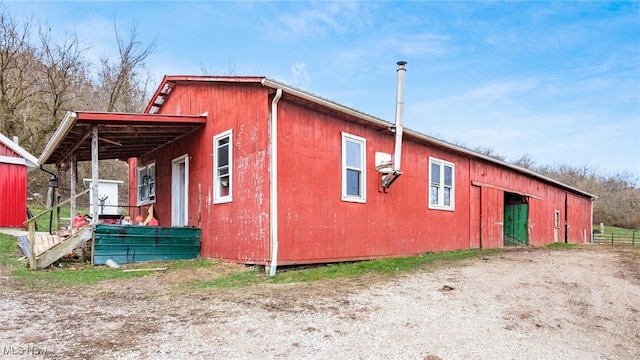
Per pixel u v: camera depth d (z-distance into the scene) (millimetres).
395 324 4551
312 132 8594
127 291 5949
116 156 13164
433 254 11672
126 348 3598
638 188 45750
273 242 7539
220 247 8820
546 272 8648
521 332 4586
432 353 3795
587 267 9695
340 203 9133
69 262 8258
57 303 5227
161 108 12695
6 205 14320
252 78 7762
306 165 8383
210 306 5043
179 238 9117
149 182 12734
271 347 3717
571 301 6156
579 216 24406
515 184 17172
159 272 7516
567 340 4441
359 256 9516
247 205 8102
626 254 13297
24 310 4875
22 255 9328
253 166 8008
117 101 26891
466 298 5965
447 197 13094
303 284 6551
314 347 3764
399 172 10188
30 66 21906
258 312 4777
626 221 38312
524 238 18047
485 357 3783
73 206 10336
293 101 8227
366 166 9930
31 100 21547
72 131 8828
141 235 8570
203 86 9961
